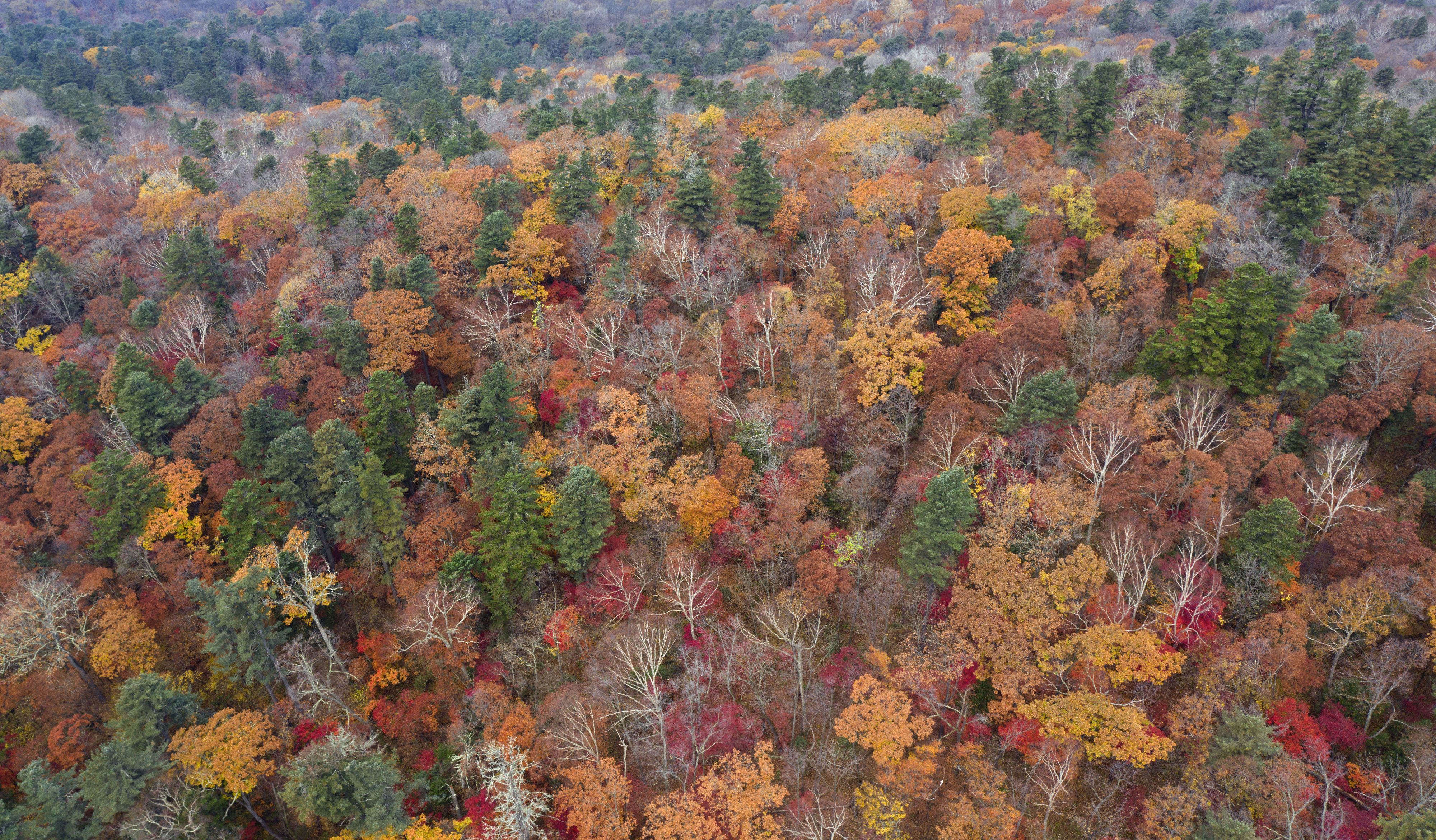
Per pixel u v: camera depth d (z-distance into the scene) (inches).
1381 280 2310.5
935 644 1895.9
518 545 2065.7
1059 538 1900.8
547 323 2691.9
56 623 2085.4
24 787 1616.6
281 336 2797.7
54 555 2320.4
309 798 1616.6
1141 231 2541.8
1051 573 1870.1
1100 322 2267.5
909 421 2256.4
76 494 2330.2
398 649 2049.7
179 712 1872.5
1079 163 3070.9
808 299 2618.1
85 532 2274.9
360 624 2231.8
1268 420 2107.5
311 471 2272.4
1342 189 2719.0
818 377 2386.8
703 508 2132.1
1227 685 1722.4
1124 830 1670.8
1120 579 1812.3
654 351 2482.8
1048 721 1716.3
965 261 2460.6
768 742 1776.6
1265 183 2854.3
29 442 2539.4
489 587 2081.7
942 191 2930.6
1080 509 1920.5
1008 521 1934.1
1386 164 2689.5
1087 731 1675.7
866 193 2898.6
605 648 1979.6
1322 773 1594.5
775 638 2037.4
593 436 2386.8
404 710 1998.0
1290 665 1724.9
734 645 1937.7
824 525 2064.5
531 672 2017.7
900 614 2030.0
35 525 2427.4
